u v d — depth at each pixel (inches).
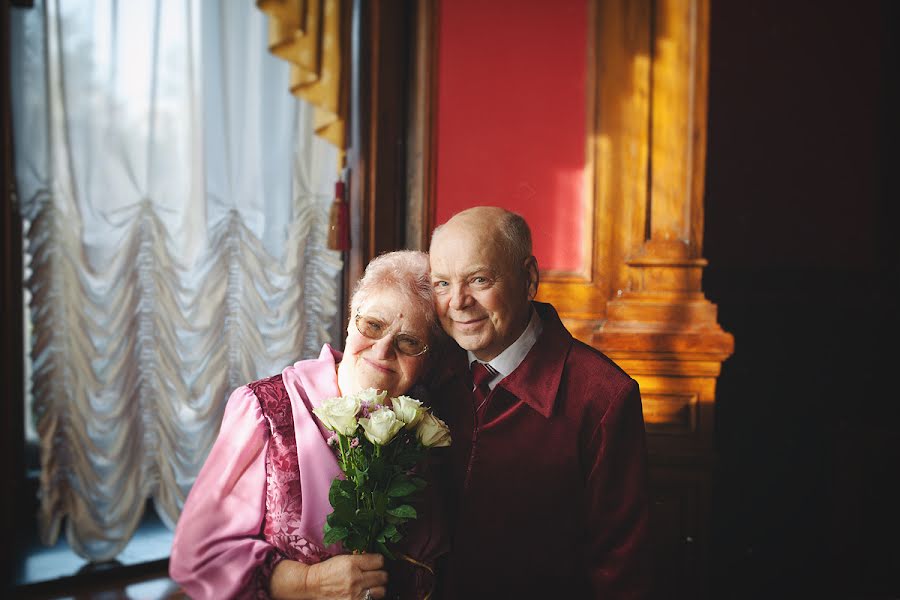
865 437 138.6
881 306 155.3
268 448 64.6
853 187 155.8
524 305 68.8
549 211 121.6
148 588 109.4
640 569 68.2
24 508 118.5
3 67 98.6
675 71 117.1
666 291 117.0
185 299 112.4
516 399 69.6
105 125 106.1
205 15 113.4
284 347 119.0
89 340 104.4
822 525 152.8
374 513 58.1
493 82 122.4
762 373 155.5
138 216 108.3
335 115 117.0
